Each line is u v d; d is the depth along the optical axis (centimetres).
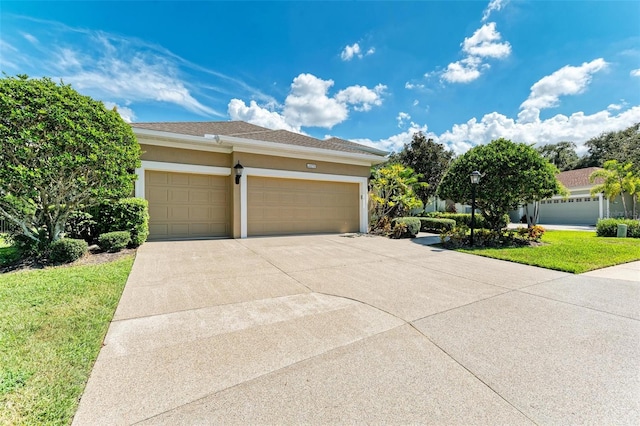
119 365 239
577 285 501
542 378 230
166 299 400
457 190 1026
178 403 196
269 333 304
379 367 243
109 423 176
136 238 761
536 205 2095
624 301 418
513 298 430
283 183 1116
